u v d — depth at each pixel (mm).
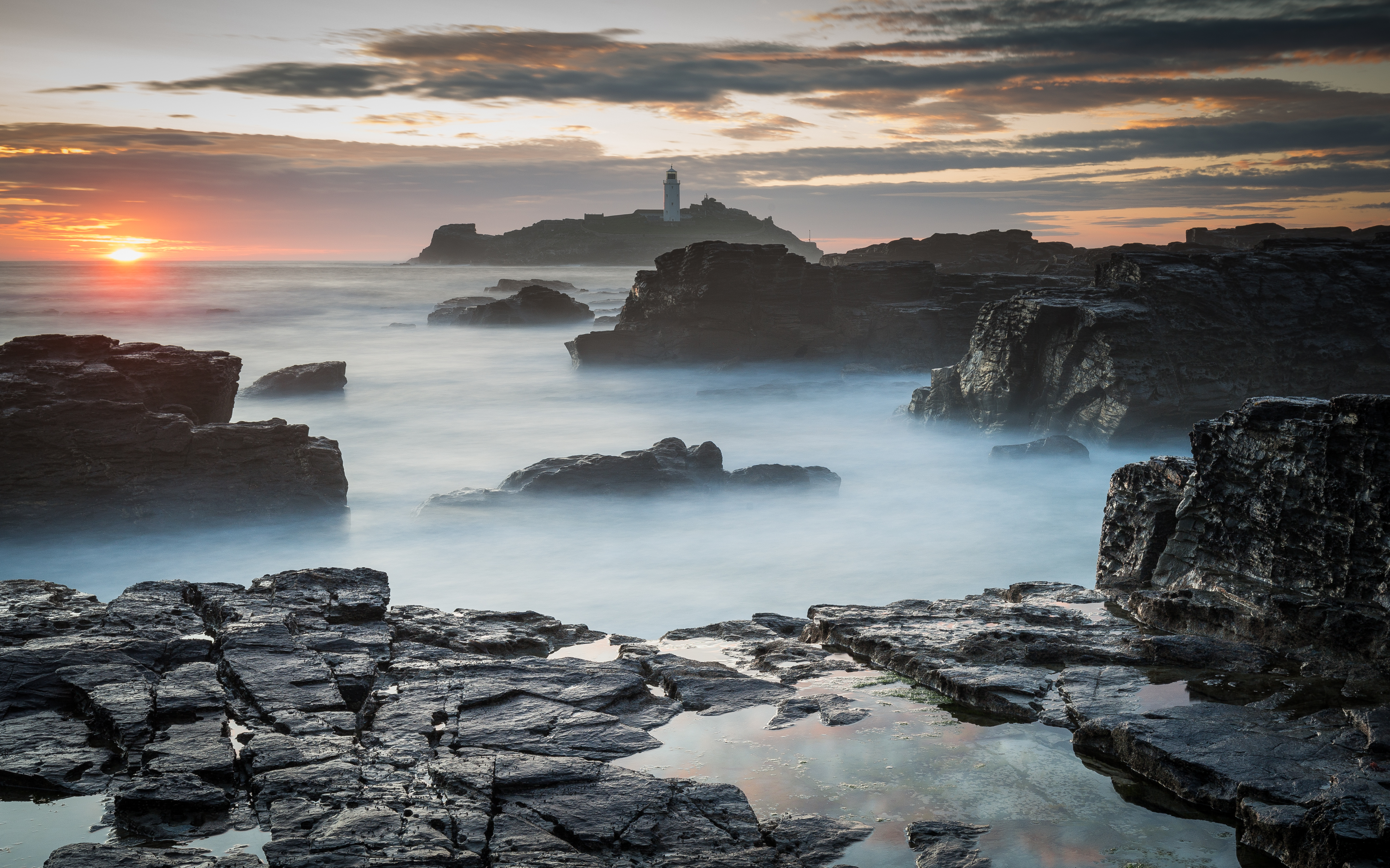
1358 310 64500
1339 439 12906
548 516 37312
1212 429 15117
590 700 11711
